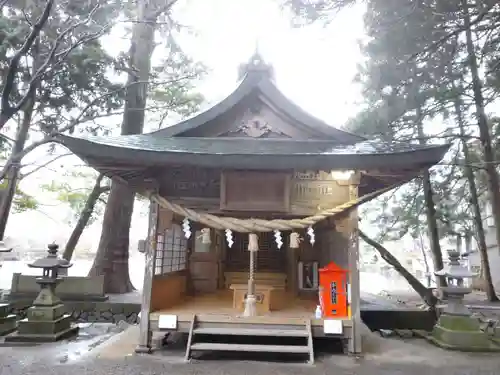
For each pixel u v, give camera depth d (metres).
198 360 5.63
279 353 6.05
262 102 6.94
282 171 6.14
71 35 10.54
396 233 19.45
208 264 9.05
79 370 5.14
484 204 18.39
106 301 11.19
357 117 13.23
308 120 6.81
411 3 9.57
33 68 10.67
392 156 5.46
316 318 5.99
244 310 6.48
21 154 8.45
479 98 11.73
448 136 12.36
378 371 5.25
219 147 6.17
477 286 18.86
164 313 6.16
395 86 11.21
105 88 11.57
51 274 7.73
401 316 10.38
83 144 5.39
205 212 6.27
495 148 13.98
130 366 5.31
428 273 16.00
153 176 6.25
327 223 8.12
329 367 5.38
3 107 7.27
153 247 6.23
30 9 10.52
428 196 12.80
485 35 9.73
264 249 9.24
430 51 10.13
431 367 5.48
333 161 5.49
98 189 14.98
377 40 10.87
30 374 4.99
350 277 6.09
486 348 6.36
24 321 7.05
